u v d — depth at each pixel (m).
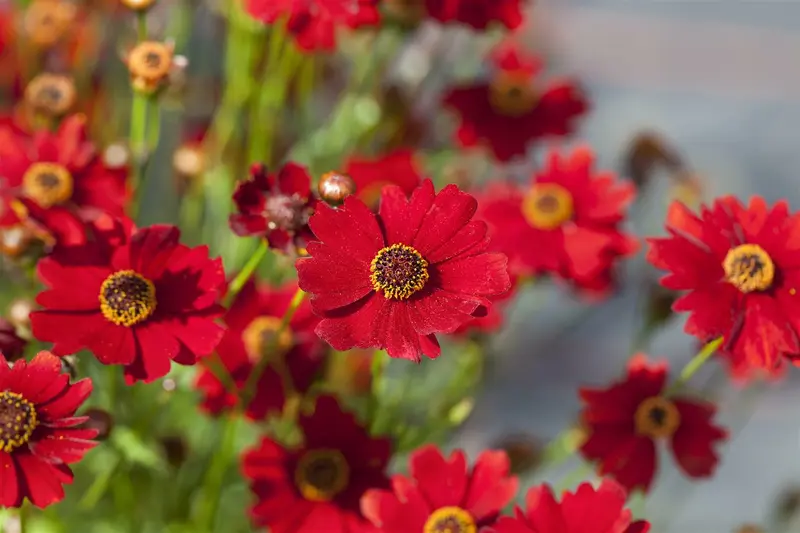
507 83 0.44
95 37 0.46
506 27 0.40
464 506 0.34
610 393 0.37
